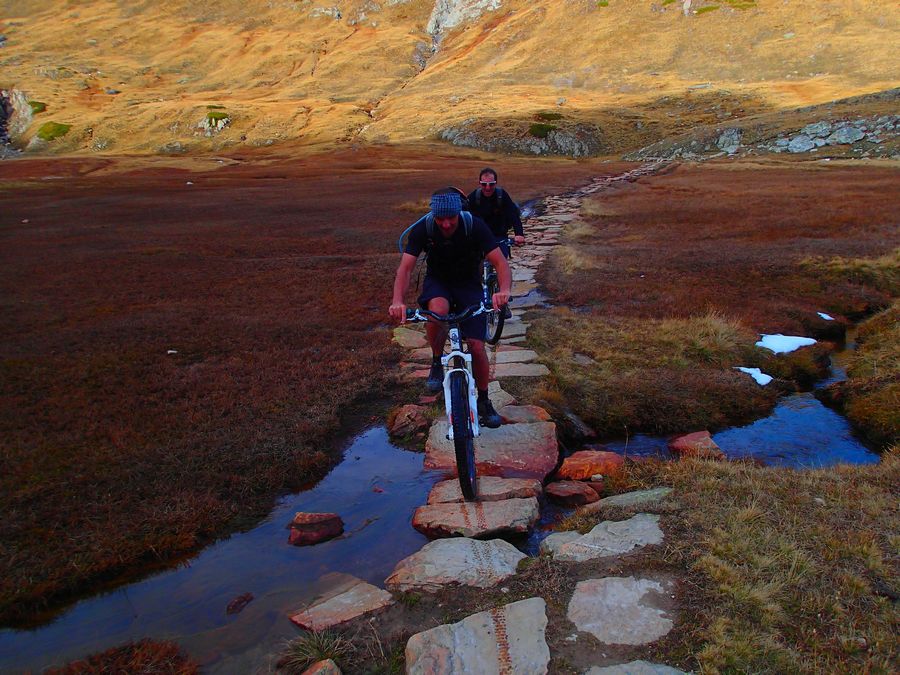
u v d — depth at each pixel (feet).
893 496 12.94
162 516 13.96
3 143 320.91
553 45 365.20
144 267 49.60
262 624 10.68
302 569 12.33
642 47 337.31
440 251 14.61
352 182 138.41
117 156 251.80
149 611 11.23
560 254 47.14
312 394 21.35
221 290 40.29
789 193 84.07
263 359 25.34
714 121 226.58
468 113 270.46
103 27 502.79
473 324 15.01
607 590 10.44
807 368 24.26
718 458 16.69
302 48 446.60
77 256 55.42
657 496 13.56
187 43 486.38
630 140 224.33
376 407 20.79
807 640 9.14
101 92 382.42
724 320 28.07
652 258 45.29
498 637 9.57
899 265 38.75
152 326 30.96
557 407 19.94
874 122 152.97
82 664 9.78
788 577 10.35
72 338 29.04
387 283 41.09
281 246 59.16
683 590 10.28
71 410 20.35
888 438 18.20
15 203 111.65
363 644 9.96
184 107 318.86
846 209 67.10
